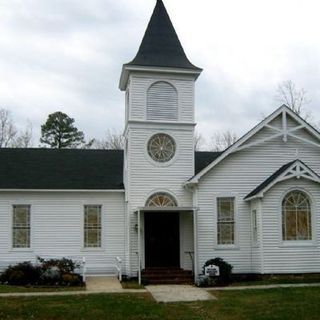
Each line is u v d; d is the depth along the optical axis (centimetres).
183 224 2717
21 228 2764
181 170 2741
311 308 1692
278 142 2709
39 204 2781
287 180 2544
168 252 2717
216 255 2614
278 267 2503
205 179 2653
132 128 2723
